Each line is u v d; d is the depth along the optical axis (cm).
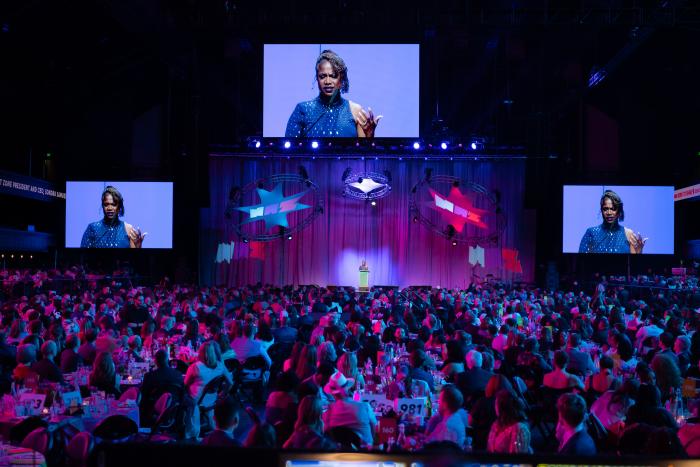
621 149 3058
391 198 2883
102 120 3042
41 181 2814
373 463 203
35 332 1034
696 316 1408
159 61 2806
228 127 3094
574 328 1295
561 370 802
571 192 2877
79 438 475
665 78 2834
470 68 3031
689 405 616
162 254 3061
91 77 2759
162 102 3067
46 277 2359
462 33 2356
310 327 1369
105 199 2859
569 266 3062
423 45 2766
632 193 2855
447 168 2877
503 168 2872
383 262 2866
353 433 600
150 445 201
